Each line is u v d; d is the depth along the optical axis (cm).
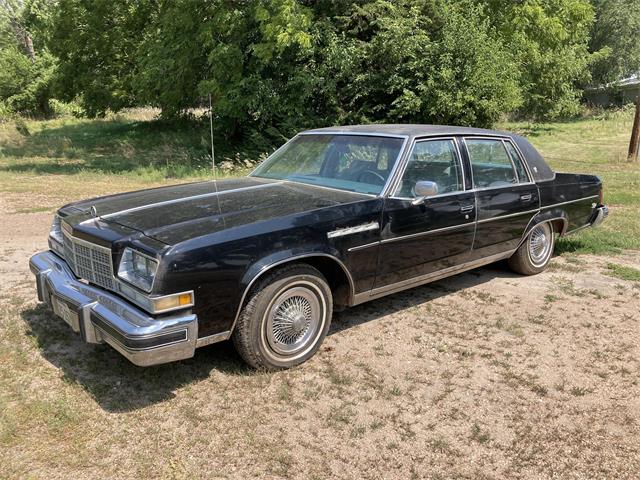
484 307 511
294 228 370
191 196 424
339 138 498
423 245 456
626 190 1145
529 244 586
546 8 2119
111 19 2522
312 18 1731
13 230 783
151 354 312
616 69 4016
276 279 364
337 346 425
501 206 526
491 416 338
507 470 291
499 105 1723
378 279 431
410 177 448
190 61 1917
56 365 380
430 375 385
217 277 333
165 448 299
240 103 1769
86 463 285
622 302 530
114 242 338
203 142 2031
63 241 404
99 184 1284
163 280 315
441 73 1645
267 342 371
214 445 303
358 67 1808
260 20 1639
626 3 3956
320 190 447
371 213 413
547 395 364
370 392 361
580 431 326
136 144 2245
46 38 2695
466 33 1655
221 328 345
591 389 372
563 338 449
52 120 3691
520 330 459
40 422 317
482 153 522
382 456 298
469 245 503
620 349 431
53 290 374
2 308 475
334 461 293
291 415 333
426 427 326
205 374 375
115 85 2664
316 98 1875
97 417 323
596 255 692
